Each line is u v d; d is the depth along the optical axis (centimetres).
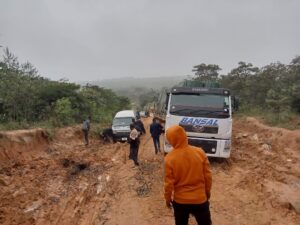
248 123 2841
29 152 1766
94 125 3106
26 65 3150
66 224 892
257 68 4509
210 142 1369
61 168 1515
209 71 5450
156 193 1065
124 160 1619
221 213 891
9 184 1222
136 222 856
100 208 976
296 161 1449
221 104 1380
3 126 2058
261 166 1378
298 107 2669
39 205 1031
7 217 927
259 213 887
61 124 2705
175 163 528
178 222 546
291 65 3819
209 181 542
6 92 2520
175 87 1430
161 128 1719
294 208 913
